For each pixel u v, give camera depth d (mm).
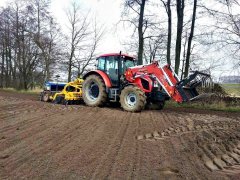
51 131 8039
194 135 8188
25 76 36500
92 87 14555
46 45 34812
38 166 5254
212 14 19594
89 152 6168
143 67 13406
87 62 34406
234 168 5520
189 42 20688
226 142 7559
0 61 45031
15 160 5551
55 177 4762
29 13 35031
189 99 12461
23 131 7926
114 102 14789
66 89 15062
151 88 13227
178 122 10508
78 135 7688
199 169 5336
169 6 20453
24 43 36344
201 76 12836
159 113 12930
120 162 5586
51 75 36125
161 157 5992
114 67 14172
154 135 8086
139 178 4816
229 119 12062
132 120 10547
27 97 19328
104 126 9094
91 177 4797
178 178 4863
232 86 19469
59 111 11875
